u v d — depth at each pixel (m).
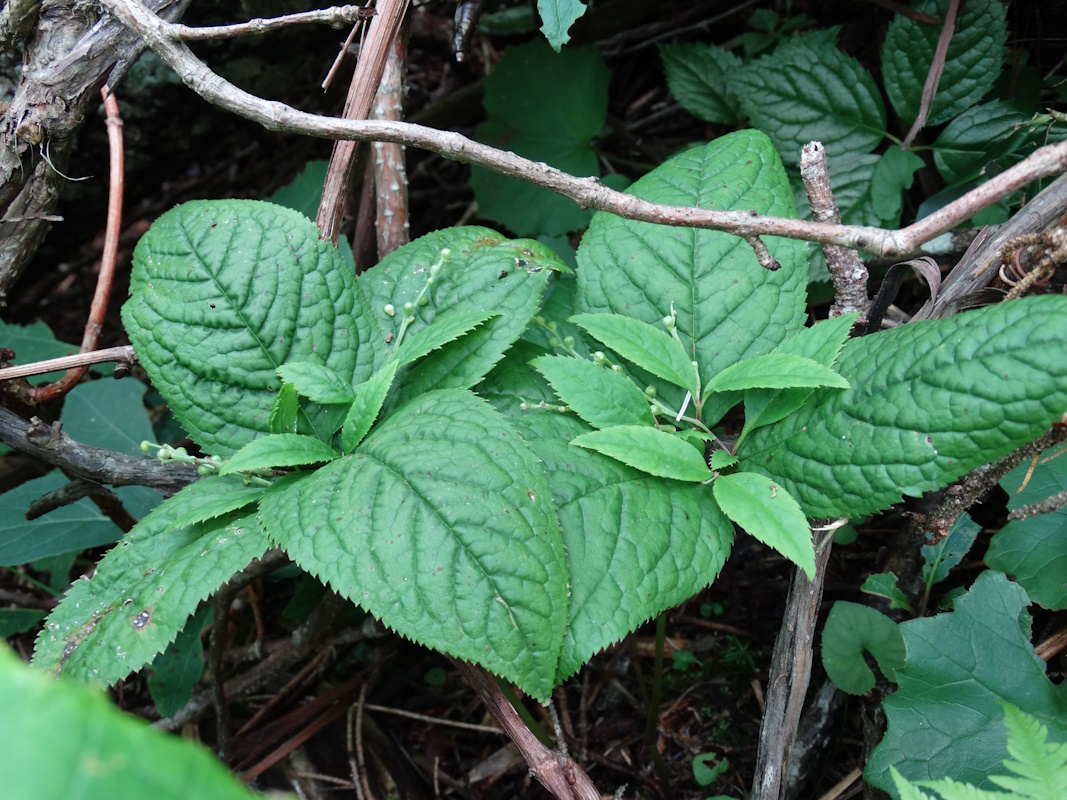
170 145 0.71
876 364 0.39
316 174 0.62
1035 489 0.44
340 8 0.44
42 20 0.45
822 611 0.52
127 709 0.57
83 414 0.58
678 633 0.55
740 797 0.49
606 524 0.39
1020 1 0.56
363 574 0.37
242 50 0.66
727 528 0.41
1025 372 0.35
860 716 0.49
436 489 0.38
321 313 0.44
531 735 0.40
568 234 0.67
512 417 0.44
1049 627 0.46
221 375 0.44
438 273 0.46
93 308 0.53
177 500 0.42
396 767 0.53
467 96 0.73
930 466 0.37
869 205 0.54
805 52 0.55
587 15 0.69
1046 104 0.55
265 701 0.57
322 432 0.44
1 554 0.52
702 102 0.62
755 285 0.45
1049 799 0.33
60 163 0.47
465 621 0.36
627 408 0.43
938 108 0.53
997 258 0.41
